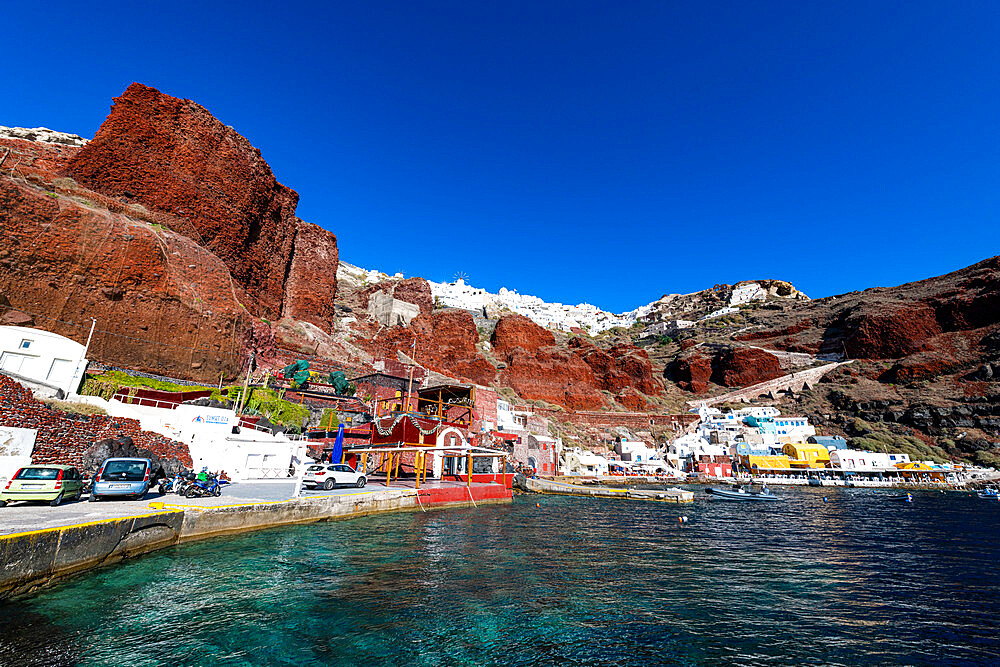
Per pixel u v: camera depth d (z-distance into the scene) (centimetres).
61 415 2205
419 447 3256
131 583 1186
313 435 4503
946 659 1045
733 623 1221
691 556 2070
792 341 16038
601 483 7256
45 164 5150
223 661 839
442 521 2628
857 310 15412
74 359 3206
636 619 1210
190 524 1634
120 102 5809
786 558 2119
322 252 9062
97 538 1216
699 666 962
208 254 5681
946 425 9806
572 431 10456
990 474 8144
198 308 5006
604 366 14038
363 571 1477
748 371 14400
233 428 3148
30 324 3828
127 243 4612
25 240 3994
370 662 884
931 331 13162
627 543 2320
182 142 6225
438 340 11900
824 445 9881
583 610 1252
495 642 1015
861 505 4972
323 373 6278
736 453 9856
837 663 1009
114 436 2419
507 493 3991
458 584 1412
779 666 980
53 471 1524
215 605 1099
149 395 3531
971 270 15325
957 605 1451
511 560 1778
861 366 13150
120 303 4400
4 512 1319
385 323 11500
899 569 1964
